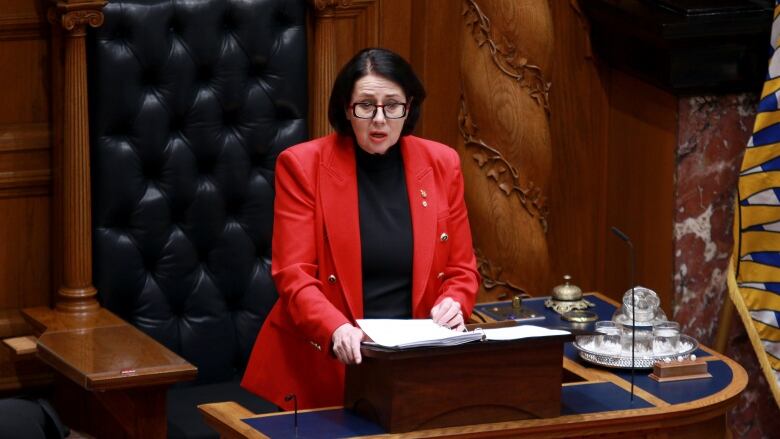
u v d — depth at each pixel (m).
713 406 9.80
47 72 12.54
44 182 12.65
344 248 10.06
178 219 12.52
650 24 13.68
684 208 14.23
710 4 13.66
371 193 10.24
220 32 12.45
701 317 14.48
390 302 10.20
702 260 14.36
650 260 14.77
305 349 10.21
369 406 9.24
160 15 12.13
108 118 12.05
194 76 12.38
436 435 8.98
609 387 10.07
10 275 12.69
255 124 12.66
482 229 14.48
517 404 9.25
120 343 11.32
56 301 12.38
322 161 10.19
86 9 11.73
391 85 9.80
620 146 15.12
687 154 14.10
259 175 12.76
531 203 14.45
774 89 13.12
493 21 14.05
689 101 13.97
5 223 12.60
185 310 12.56
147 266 12.42
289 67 12.73
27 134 12.52
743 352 14.59
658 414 9.55
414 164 10.34
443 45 14.32
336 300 10.09
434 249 10.22
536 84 14.23
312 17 13.26
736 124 14.06
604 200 15.44
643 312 10.91
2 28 12.29
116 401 10.84
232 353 12.70
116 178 12.12
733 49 13.70
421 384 8.99
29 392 12.92
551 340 9.22
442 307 9.80
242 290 12.75
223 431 9.38
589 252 15.57
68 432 11.03
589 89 15.16
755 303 13.57
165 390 10.88
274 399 10.23
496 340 9.05
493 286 14.55
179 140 12.40
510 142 14.28
